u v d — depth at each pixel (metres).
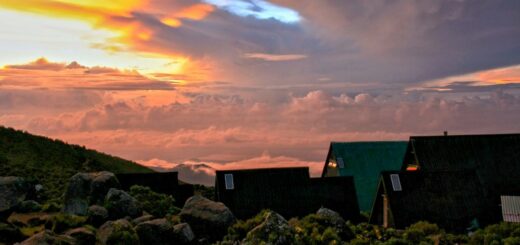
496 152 45.25
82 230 23.70
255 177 45.78
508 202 39.34
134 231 25.08
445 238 31.22
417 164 44.69
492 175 43.62
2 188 26.53
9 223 25.09
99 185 30.17
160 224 25.81
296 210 43.88
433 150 44.97
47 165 67.69
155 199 35.19
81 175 31.06
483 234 31.59
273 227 25.81
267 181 45.62
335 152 57.34
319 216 30.67
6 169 58.72
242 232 27.88
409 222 37.50
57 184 54.25
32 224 26.81
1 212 25.39
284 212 43.62
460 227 37.81
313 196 45.09
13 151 69.12
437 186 39.84
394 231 31.30
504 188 42.84
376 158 57.28
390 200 38.56
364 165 56.38
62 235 23.00
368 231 31.16
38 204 31.36
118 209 28.31
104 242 23.98
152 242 25.39
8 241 23.25
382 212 40.78
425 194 39.19
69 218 26.08
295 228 26.95
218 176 45.41
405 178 40.03
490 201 40.62
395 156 57.84
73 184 30.48
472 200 39.41
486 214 38.75
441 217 38.00
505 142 45.97
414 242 29.62
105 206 28.39
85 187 30.41
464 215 38.41
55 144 80.38
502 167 44.22
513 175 43.75
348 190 46.06
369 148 58.28
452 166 44.00
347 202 45.25
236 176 45.59
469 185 40.38
